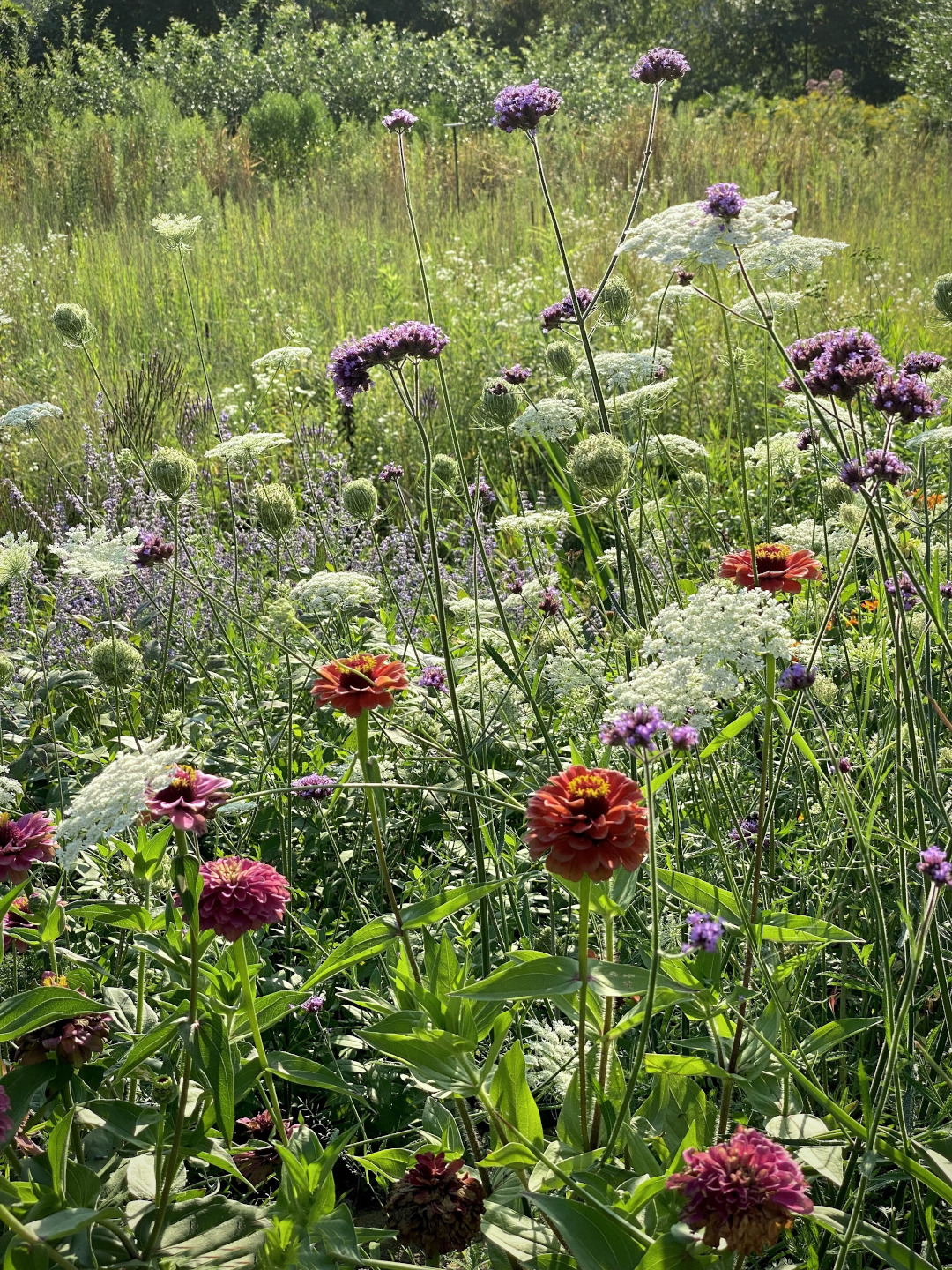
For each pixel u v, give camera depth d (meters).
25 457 8.40
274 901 2.14
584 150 20.05
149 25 38.56
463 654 4.49
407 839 4.25
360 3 42.53
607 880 2.17
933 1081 2.75
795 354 3.52
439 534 6.16
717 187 2.97
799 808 3.82
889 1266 2.53
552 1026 3.09
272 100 25.00
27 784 4.47
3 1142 1.85
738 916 2.37
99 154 19.31
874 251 10.82
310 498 6.44
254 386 9.35
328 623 4.51
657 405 4.57
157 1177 2.16
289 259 13.47
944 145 20.61
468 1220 2.16
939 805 2.79
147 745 2.35
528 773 4.00
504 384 4.36
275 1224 2.07
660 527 4.37
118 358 10.16
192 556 5.77
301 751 4.52
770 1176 1.69
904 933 2.78
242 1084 2.26
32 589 6.08
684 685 2.28
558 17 47.38
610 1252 1.87
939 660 3.88
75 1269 1.94
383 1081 3.15
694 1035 2.96
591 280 10.68
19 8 31.05
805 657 2.99
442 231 14.39
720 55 44.25
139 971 2.46
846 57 42.94
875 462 2.70
